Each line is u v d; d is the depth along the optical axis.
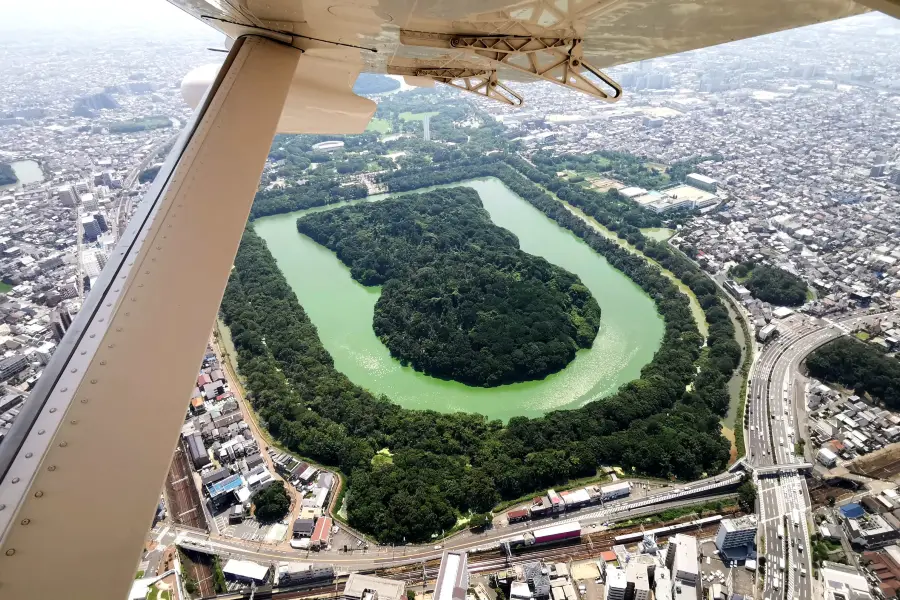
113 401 5.52
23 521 4.61
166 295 6.51
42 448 5.11
